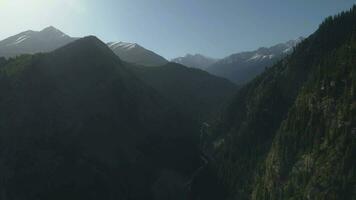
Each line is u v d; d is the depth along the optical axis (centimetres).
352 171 11662
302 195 12462
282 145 14625
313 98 14562
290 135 14538
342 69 14350
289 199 12850
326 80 14575
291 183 13188
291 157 14025
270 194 13962
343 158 11969
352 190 11369
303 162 13262
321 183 12050
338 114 13188
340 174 11800
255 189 15012
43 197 15750
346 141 12356
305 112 14588
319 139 13388
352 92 13275
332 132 12938
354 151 12025
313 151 13150
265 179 14700
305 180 12731
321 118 13838
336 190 11612
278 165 14275
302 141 14012
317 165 12631
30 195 15638
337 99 13762
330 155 12425
